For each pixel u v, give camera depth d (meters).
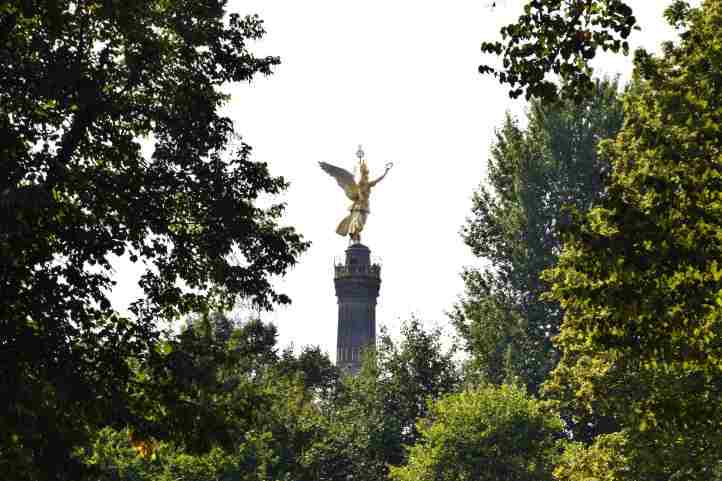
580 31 21.86
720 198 26.89
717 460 37.22
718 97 28.25
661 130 29.73
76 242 28.06
